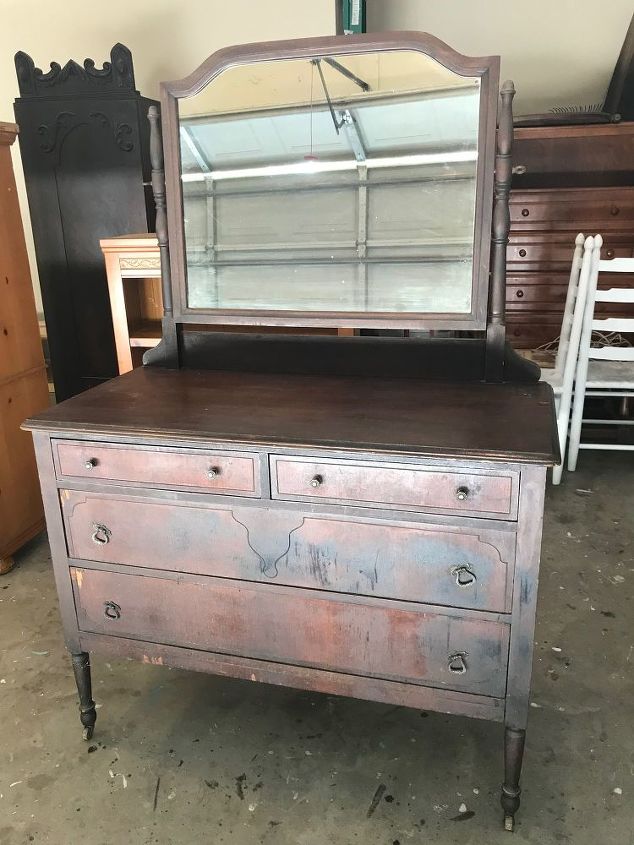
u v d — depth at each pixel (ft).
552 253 12.00
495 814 5.16
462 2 12.37
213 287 6.43
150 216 11.40
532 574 4.52
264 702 6.41
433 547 4.67
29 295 8.73
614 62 12.50
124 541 5.41
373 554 4.83
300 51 5.75
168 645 5.63
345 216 5.99
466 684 4.94
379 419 5.05
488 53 12.71
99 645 5.82
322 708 6.32
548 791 5.33
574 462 10.96
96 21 12.69
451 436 4.63
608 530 9.24
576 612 7.52
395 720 6.15
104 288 11.63
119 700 6.44
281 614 5.23
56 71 10.75
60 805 5.33
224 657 5.51
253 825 5.13
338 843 4.96
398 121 5.68
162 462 5.06
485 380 6.02
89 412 5.37
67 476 5.36
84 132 10.91
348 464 4.64
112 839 5.04
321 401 5.54
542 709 6.17
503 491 4.39
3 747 5.88
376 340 6.18
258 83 5.91
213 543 5.18
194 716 6.24
